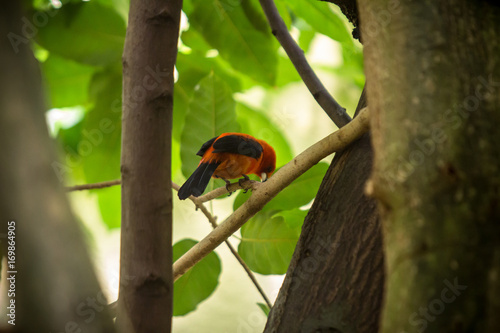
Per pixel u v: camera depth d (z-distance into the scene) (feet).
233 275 60.18
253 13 29.19
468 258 10.31
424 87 11.59
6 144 10.02
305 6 32.04
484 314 10.06
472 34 12.35
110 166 29.12
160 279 15.08
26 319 9.86
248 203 20.11
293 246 22.88
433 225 10.52
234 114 26.71
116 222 30.63
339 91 46.55
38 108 10.78
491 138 11.19
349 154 19.52
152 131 15.79
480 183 10.71
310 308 17.06
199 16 29.14
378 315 16.28
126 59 16.70
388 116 11.80
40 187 10.07
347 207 18.29
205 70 30.53
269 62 29.91
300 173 19.75
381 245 17.11
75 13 26.66
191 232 54.13
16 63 10.82
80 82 30.22
